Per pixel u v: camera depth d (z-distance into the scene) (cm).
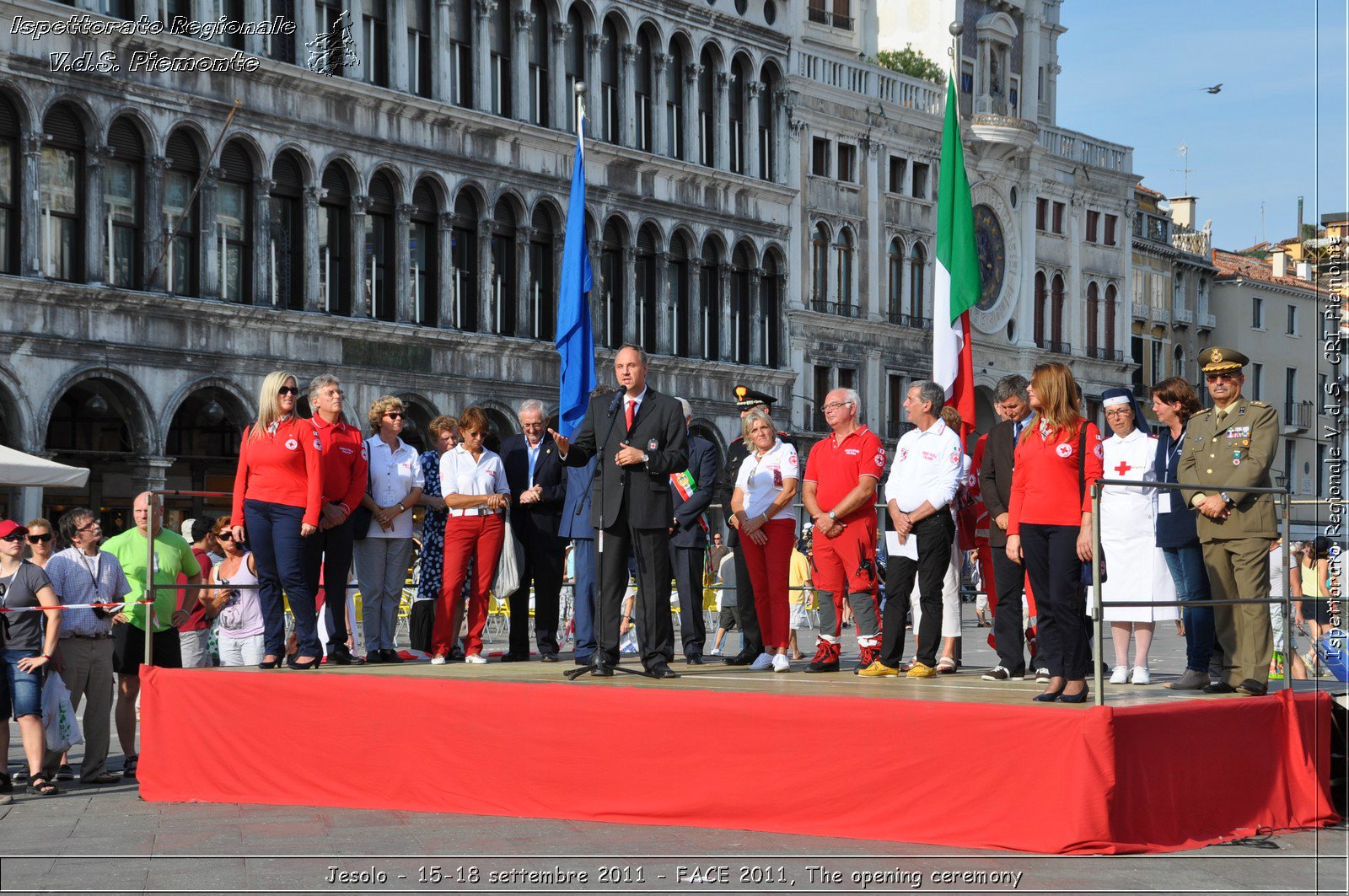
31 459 2120
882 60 5494
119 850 1011
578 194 1792
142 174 3022
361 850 1000
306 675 1172
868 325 4956
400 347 3519
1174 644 2573
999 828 967
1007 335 5519
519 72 3812
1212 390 1163
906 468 1227
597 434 1184
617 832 1041
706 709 1048
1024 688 1120
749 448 1416
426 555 1552
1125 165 6150
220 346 3148
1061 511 1031
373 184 3484
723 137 4431
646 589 1173
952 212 1727
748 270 4544
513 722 1102
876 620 1260
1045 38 6053
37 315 2838
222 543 1527
